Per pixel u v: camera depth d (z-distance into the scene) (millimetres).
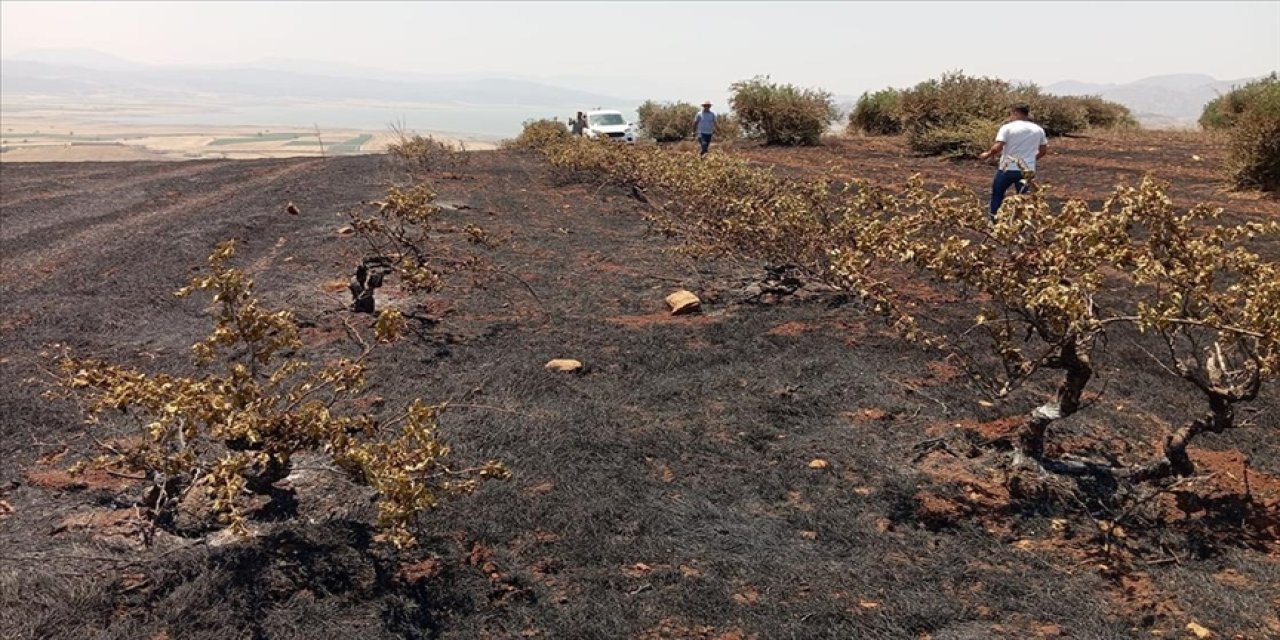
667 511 3557
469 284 7559
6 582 3000
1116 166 14305
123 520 3549
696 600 2934
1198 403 4578
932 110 19219
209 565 3088
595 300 7020
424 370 5348
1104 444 4113
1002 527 3408
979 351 5457
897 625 2781
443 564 3156
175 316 6719
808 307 6551
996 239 3576
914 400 4695
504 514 3498
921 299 6719
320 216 11172
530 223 10688
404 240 8344
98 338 6188
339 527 3398
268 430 3279
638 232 10078
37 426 4617
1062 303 3143
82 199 13578
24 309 6930
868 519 3486
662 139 28797
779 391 4883
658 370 5293
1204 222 9367
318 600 2932
